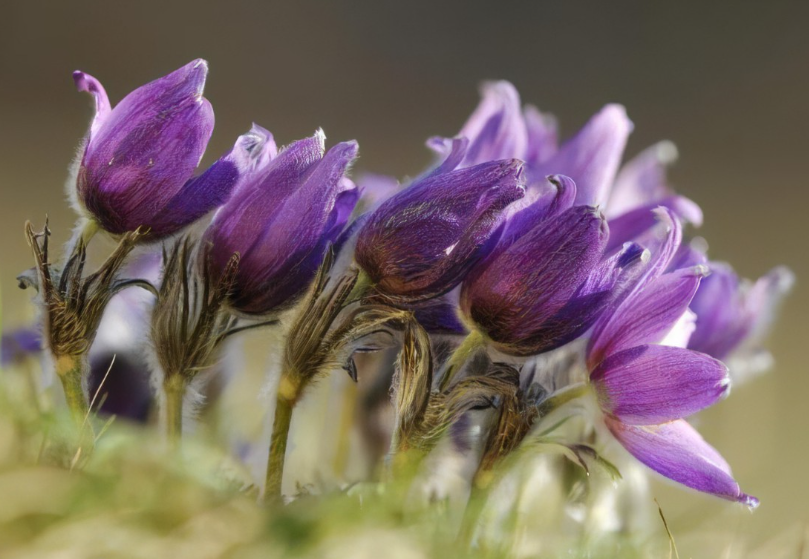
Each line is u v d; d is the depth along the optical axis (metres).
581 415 0.53
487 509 0.51
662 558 0.53
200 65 0.51
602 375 0.51
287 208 0.50
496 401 0.50
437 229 0.50
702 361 0.50
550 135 0.57
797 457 1.03
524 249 0.50
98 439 0.49
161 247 0.51
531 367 0.52
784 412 1.19
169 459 0.48
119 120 0.50
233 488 0.49
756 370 0.57
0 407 0.48
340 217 0.51
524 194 0.50
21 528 0.45
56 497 0.46
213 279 0.50
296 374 0.50
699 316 0.56
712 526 0.56
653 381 0.50
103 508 0.46
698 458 0.51
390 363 0.55
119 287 0.50
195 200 0.50
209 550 0.46
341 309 0.50
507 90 0.55
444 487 0.52
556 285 0.50
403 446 0.50
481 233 0.50
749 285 0.57
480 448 0.51
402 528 0.48
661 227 0.54
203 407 0.54
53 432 0.48
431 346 0.51
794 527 0.55
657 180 0.58
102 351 0.53
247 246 0.50
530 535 0.52
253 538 0.47
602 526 0.54
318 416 0.57
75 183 0.51
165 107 0.50
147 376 0.53
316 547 0.47
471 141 0.55
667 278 0.51
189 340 0.50
